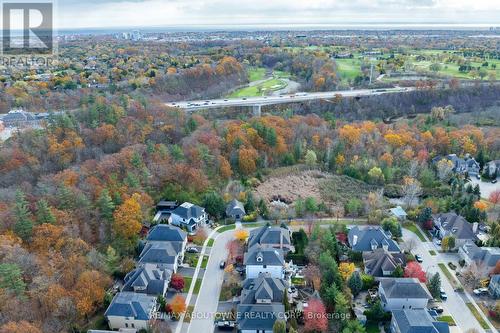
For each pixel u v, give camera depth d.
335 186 153.38
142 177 135.62
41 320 82.81
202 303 96.81
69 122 157.88
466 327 88.81
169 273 102.62
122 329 86.62
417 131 185.50
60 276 91.25
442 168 155.75
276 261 103.25
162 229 115.50
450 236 114.88
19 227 101.44
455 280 103.56
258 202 138.75
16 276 84.19
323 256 102.12
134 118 171.50
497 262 102.94
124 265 103.56
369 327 89.06
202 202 133.88
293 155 169.62
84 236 108.88
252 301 92.56
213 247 118.19
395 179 157.38
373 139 177.25
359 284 96.44
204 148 150.88
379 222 127.88
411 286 92.19
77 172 129.00
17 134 156.50
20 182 131.50
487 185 158.75
